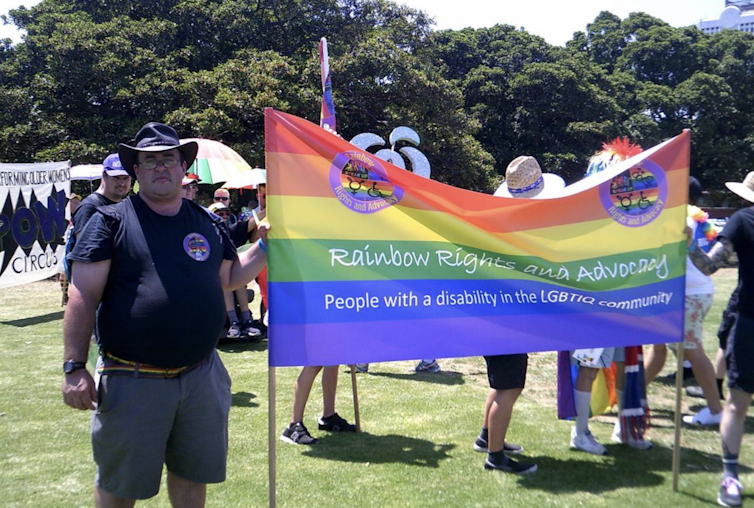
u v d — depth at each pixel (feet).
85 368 8.18
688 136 12.86
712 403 16.37
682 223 12.88
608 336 12.51
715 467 13.57
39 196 35.40
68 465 13.47
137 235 8.55
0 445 14.60
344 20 73.10
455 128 69.82
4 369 21.84
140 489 8.56
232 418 16.81
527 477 13.01
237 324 26.63
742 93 104.17
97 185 65.82
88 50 59.77
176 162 8.89
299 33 72.33
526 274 12.12
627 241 12.60
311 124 10.89
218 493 12.20
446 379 21.21
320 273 10.96
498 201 11.95
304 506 11.69
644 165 12.71
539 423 16.52
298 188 10.84
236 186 21.09
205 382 8.98
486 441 14.42
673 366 22.20
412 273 11.48
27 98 62.69
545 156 85.92
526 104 92.38
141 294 8.36
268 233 10.68
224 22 68.85
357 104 65.82
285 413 17.24
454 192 11.71
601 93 94.02
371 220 11.23
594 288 12.46
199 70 66.64
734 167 95.76
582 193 12.40
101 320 8.55
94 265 8.27
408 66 64.90
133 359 8.44
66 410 17.26
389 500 11.96
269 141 10.72
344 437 15.43
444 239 11.66
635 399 14.58
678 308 12.76
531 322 12.15
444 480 12.85
